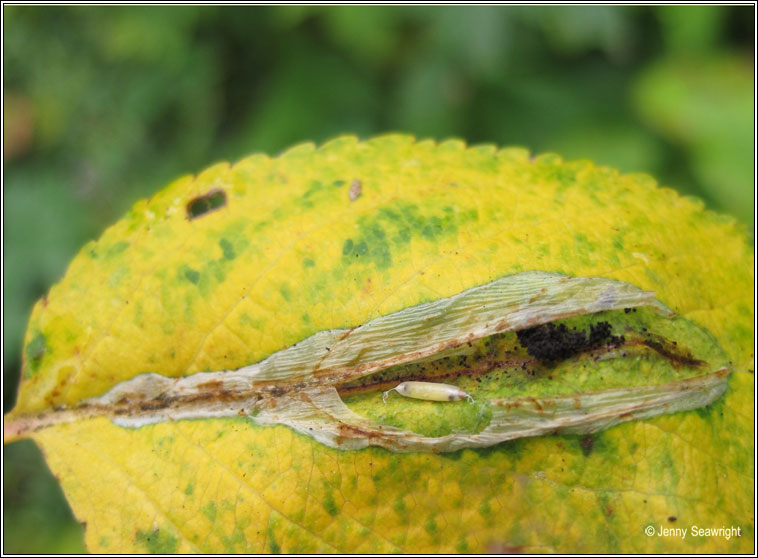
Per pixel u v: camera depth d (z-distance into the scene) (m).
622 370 0.06
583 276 0.06
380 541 0.06
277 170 0.06
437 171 0.06
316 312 0.06
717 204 0.10
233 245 0.06
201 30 0.11
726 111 0.10
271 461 0.06
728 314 0.06
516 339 0.06
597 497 0.06
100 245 0.06
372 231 0.06
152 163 0.11
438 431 0.06
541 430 0.06
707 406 0.06
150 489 0.06
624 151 0.11
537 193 0.06
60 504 0.10
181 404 0.06
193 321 0.06
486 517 0.06
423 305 0.06
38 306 0.06
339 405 0.06
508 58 0.11
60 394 0.06
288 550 0.06
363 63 0.11
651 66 0.11
